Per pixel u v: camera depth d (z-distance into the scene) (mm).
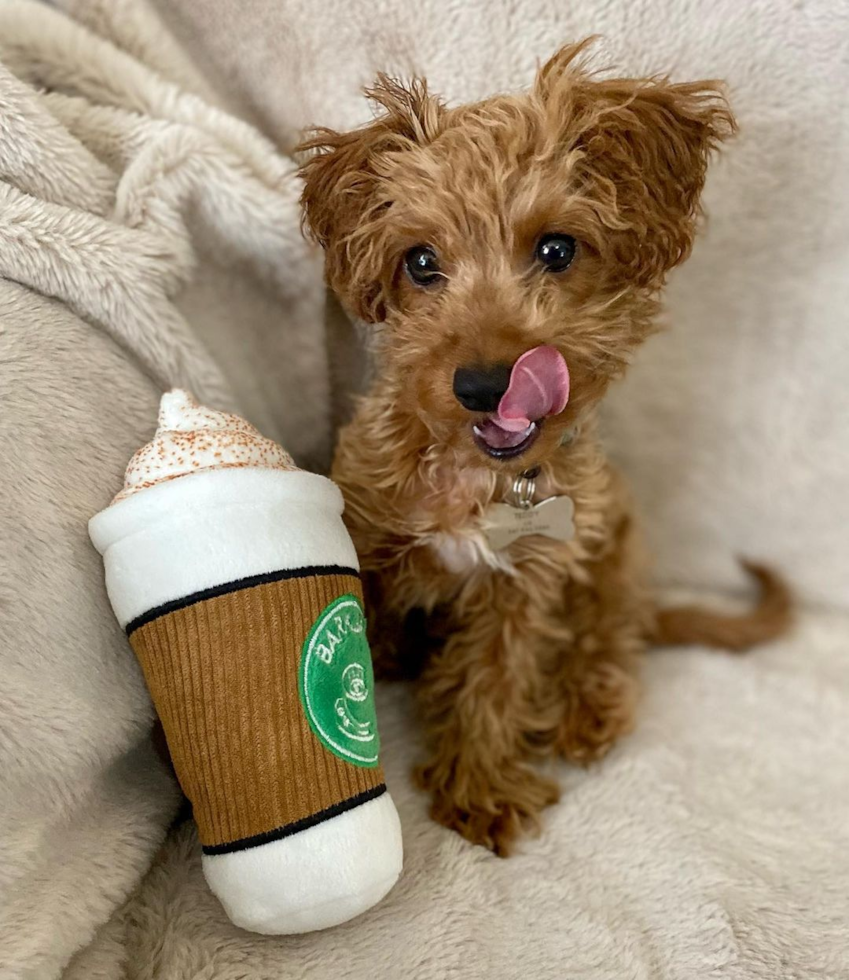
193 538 256
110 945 274
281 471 273
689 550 473
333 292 364
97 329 318
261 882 254
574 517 352
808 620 459
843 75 352
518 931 295
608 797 354
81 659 273
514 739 379
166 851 311
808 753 379
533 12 353
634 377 424
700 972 286
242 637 256
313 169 320
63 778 263
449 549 352
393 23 358
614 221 291
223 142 357
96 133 349
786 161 368
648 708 407
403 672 416
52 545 269
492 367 270
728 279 397
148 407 318
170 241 338
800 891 315
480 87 365
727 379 422
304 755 258
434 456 333
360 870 259
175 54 376
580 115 292
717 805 352
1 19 337
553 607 398
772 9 344
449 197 293
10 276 299
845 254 384
